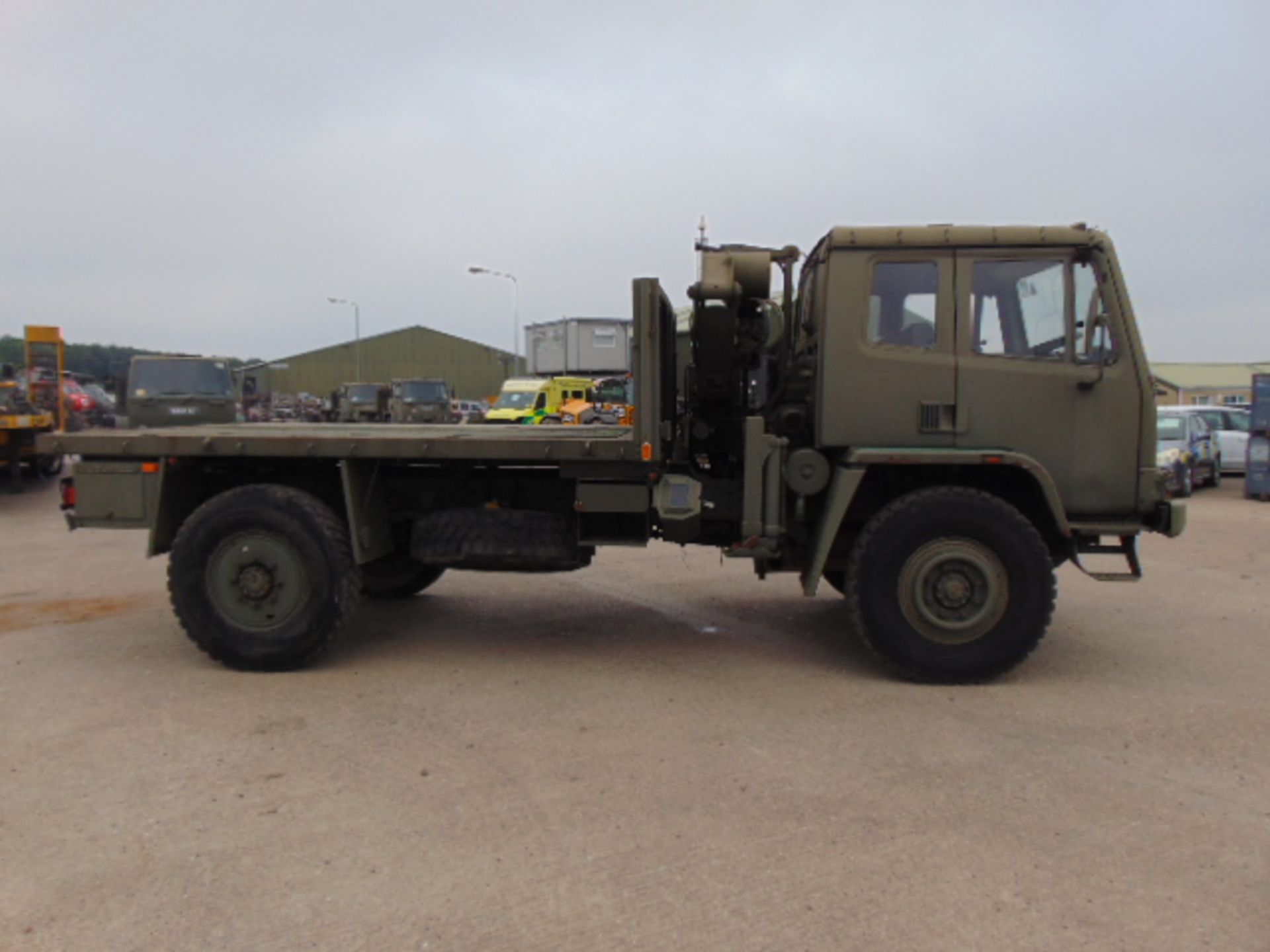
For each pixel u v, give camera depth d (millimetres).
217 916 3096
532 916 3104
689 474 6273
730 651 6402
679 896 3223
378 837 3645
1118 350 5586
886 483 5910
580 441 5738
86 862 3443
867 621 5590
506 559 6145
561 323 40281
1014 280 5664
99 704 5227
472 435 6199
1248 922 3068
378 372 82250
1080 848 3562
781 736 4742
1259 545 11188
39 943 2939
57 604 7820
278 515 5754
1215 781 4191
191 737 4719
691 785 4133
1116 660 6160
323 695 5406
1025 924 3055
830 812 3863
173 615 7391
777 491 5805
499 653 6332
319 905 3160
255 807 3906
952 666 5539
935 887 3275
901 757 4457
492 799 3984
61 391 21031
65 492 6152
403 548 7340
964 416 5664
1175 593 8398
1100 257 5590
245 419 24344
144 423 20625
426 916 3096
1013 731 4809
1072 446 5621
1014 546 5438
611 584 8773
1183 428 17891
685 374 6695
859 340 5719
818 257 6078
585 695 5410
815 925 3049
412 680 5719
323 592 5789
